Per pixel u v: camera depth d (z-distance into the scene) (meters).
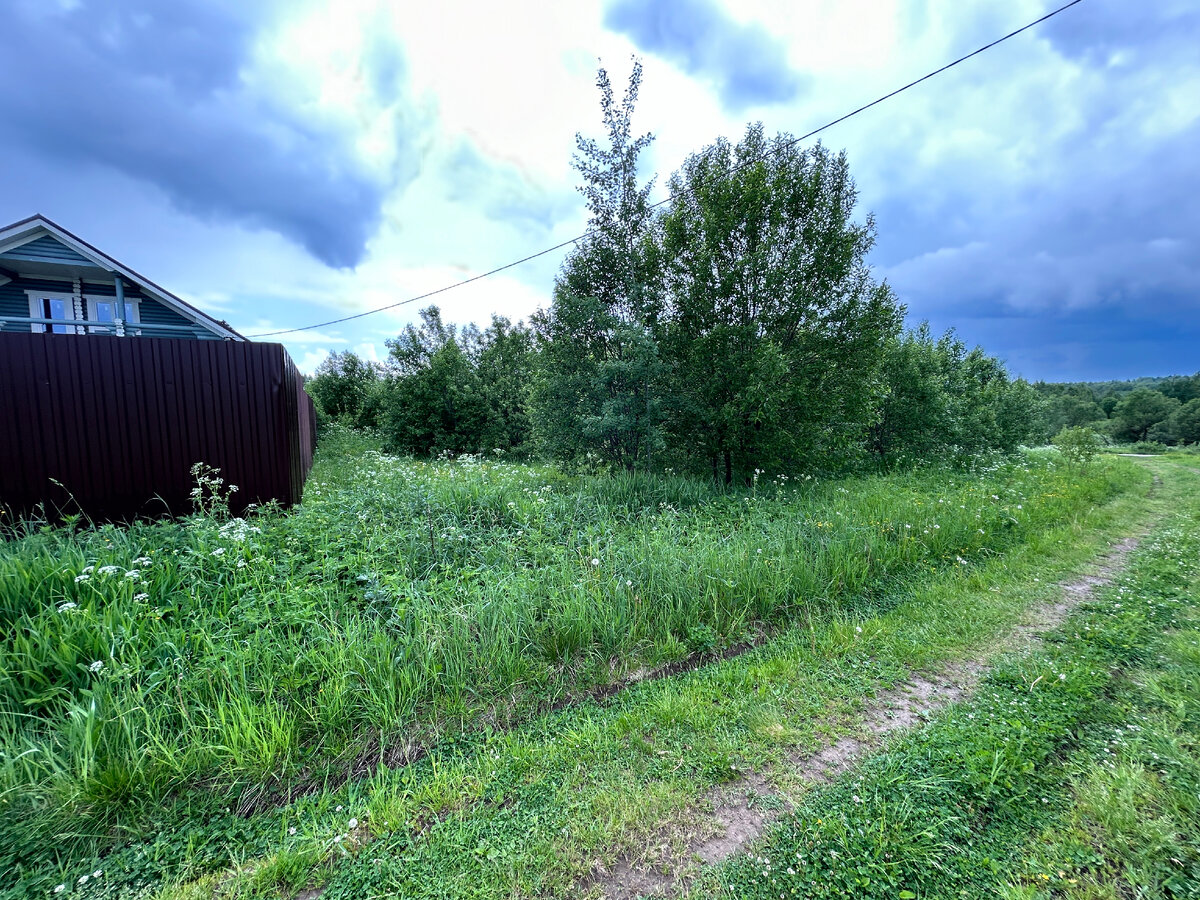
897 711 2.69
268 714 2.35
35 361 4.61
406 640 2.89
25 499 4.61
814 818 1.93
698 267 7.96
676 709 2.66
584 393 8.48
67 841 1.85
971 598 4.20
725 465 8.92
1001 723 2.48
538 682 2.94
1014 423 18.81
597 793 2.09
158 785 2.04
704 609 3.74
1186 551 5.61
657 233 8.63
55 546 3.78
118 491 4.93
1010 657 3.23
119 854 1.82
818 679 2.98
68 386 4.72
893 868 1.69
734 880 1.69
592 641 3.25
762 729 2.51
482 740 2.49
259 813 2.03
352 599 3.60
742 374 7.78
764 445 8.03
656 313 8.46
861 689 2.88
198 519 4.15
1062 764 2.23
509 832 1.90
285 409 5.67
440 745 2.44
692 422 8.52
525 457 15.48
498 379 17.36
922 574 4.79
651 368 7.77
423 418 16.56
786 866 1.73
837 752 2.36
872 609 4.04
